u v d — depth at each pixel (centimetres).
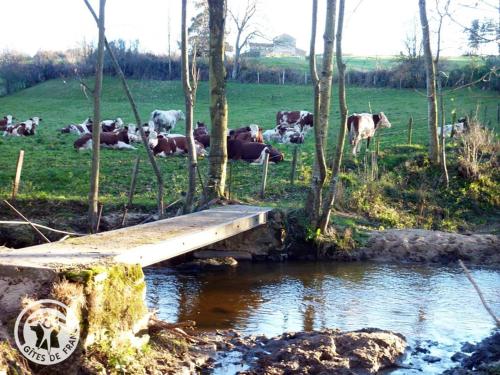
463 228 1942
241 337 1017
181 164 2403
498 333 1045
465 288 1377
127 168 2283
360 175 2109
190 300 1243
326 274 1486
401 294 1319
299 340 980
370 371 898
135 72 6212
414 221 1938
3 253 893
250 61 6712
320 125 1653
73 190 1980
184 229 1241
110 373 773
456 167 2256
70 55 7156
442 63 4744
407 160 2308
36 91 5969
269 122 3719
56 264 819
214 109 1762
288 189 2038
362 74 5131
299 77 5712
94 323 784
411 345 1014
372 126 2508
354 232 1716
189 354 915
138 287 880
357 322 1127
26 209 1705
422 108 3878
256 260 1617
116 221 1642
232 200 1770
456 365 938
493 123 3194
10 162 2280
